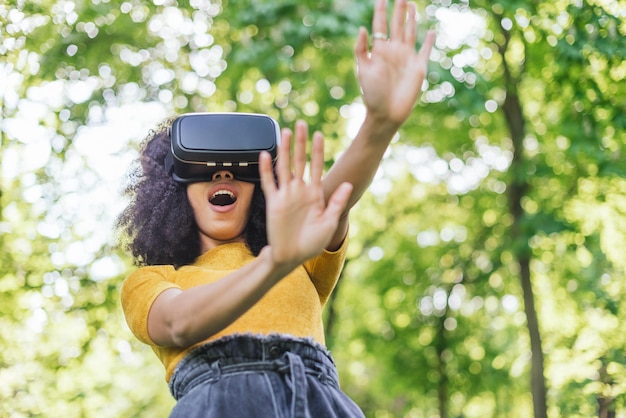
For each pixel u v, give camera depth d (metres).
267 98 10.52
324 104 10.44
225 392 2.02
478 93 10.33
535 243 11.12
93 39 8.88
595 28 8.75
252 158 2.25
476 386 13.20
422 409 14.46
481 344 13.28
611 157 10.21
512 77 11.26
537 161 11.28
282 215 1.80
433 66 10.11
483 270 13.07
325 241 1.81
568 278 11.72
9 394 8.58
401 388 13.44
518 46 11.23
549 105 11.18
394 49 2.00
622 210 10.98
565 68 9.15
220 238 2.29
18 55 7.05
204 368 2.06
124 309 2.15
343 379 15.95
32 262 8.34
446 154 12.57
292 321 2.13
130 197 2.45
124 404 14.56
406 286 13.66
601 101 9.36
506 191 12.12
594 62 9.30
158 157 2.42
